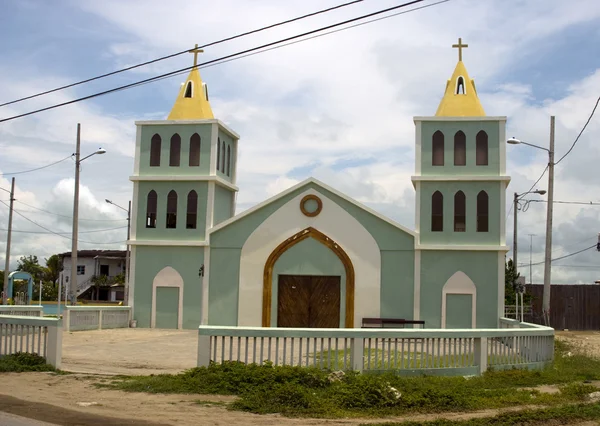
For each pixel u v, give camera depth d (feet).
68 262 228.02
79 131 114.01
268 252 100.07
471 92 102.68
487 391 44.45
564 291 124.36
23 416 34.78
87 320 93.66
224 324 100.07
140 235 104.99
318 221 99.50
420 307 96.78
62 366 54.44
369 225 98.68
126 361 59.16
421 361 49.11
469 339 50.93
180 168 105.40
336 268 98.58
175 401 39.52
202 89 111.55
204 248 102.37
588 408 38.50
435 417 37.37
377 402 39.42
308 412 36.88
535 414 36.70
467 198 98.32
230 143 114.32
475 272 96.78
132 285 104.42
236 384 42.63
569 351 73.61
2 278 198.08
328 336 46.75
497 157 98.58
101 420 34.09
